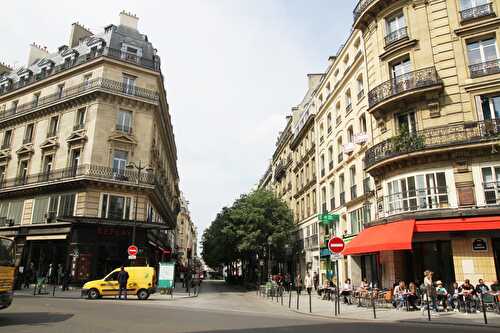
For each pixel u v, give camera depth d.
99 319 10.83
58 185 29.52
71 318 10.93
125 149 30.83
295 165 43.66
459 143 17.00
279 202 39.00
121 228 28.94
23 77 38.31
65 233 28.41
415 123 19.20
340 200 28.05
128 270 21.27
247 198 39.22
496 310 14.32
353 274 24.34
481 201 16.61
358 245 18.95
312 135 36.81
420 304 16.92
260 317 12.81
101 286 20.52
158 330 8.97
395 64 20.98
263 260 37.34
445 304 15.50
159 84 34.91
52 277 28.14
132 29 36.41
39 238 29.64
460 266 16.48
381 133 21.03
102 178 28.69
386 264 19.80
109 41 32.91
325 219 28.25
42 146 32.47
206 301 21.08
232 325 10.23
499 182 16.44
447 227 16.55
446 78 18.59
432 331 9.87
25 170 34.12
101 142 29.80
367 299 18.45
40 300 17.72
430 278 15.19
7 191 32.91
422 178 18.05
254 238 35.31
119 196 29.53
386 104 20.00
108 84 30.89
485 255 16.09
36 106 34.31
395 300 16.80
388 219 18.84
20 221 31.83
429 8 19.89
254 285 41.25
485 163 16.86
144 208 30.30
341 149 28.39
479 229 15.87
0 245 10.84
